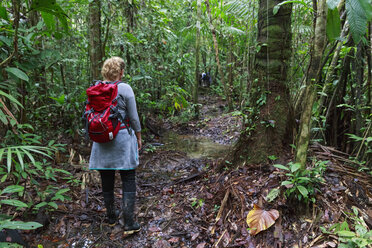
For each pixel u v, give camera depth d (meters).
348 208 1.65
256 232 1.59
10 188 1.39
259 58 2.32
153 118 5.69
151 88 4.70
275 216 1.62
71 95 3.16
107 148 1.76
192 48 8.72
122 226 1.95
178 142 4.36
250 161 2.30
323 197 1.72
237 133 4.54
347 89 2.53
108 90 1.69
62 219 1.98
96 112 1.70
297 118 2.56
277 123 2.25
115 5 3.46
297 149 1.64
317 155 2.21
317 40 1.39
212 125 5.37
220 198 2.03
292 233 1.57
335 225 1.49
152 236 1.84
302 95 2.52
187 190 2.38
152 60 4.81
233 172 2.27
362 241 1.26
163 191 2.44
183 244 1.74
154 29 4.46
